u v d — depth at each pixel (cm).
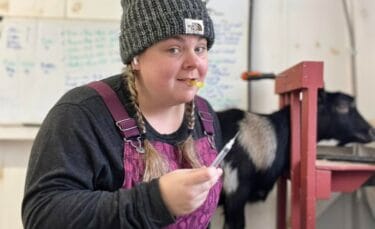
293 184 134
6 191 158
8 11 156
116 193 62
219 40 166
